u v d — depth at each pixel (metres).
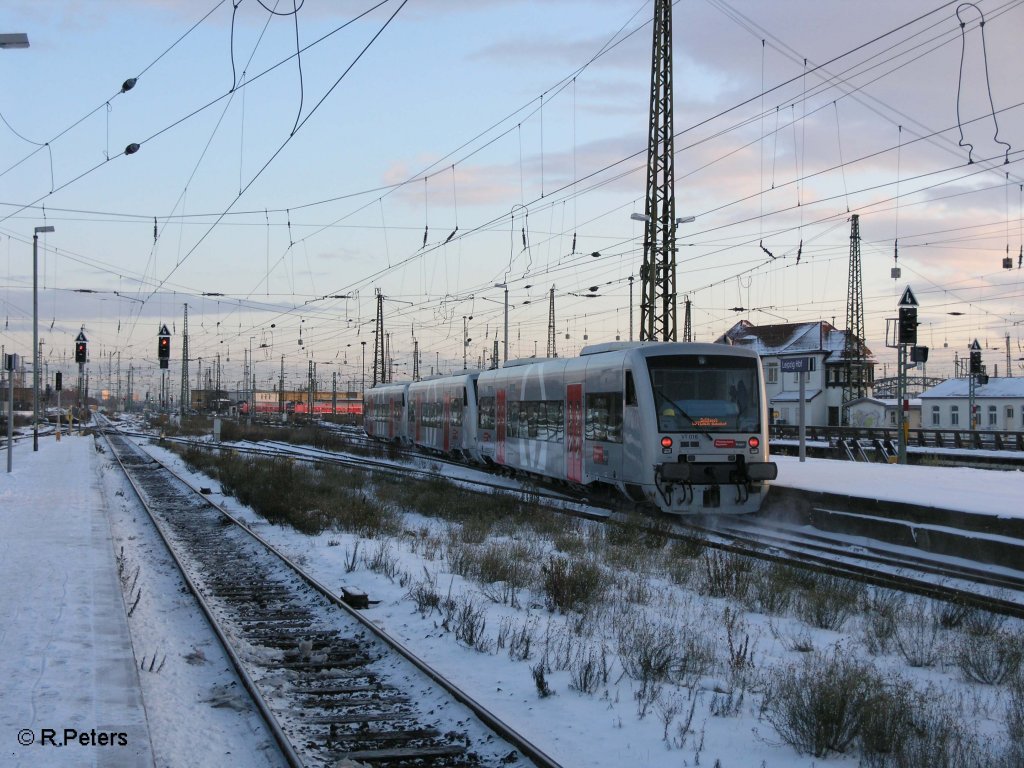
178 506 24.16
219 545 17.11
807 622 10.91
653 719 7.23
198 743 6.57
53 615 10.03
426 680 8.14
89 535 16.81
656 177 26.50
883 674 8.61
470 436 35.25
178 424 85.81
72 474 33.56
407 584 12.60
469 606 10.48
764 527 19.09
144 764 5.79
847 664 8.30
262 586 12.91
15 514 20.33
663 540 16.22
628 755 6.43
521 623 10.44
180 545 17.00
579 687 7.94
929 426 71.81
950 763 6.28
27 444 61.66
